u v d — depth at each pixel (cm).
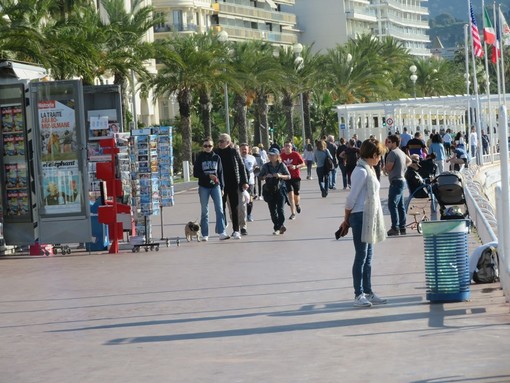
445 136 9325
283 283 2031
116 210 2941
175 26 14862
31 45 5059
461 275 1677
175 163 10175
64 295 2016
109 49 7225
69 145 2947
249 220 3856
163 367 1249
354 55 13800
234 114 13275
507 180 1659
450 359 1202
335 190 5953
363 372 1154
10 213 2980
